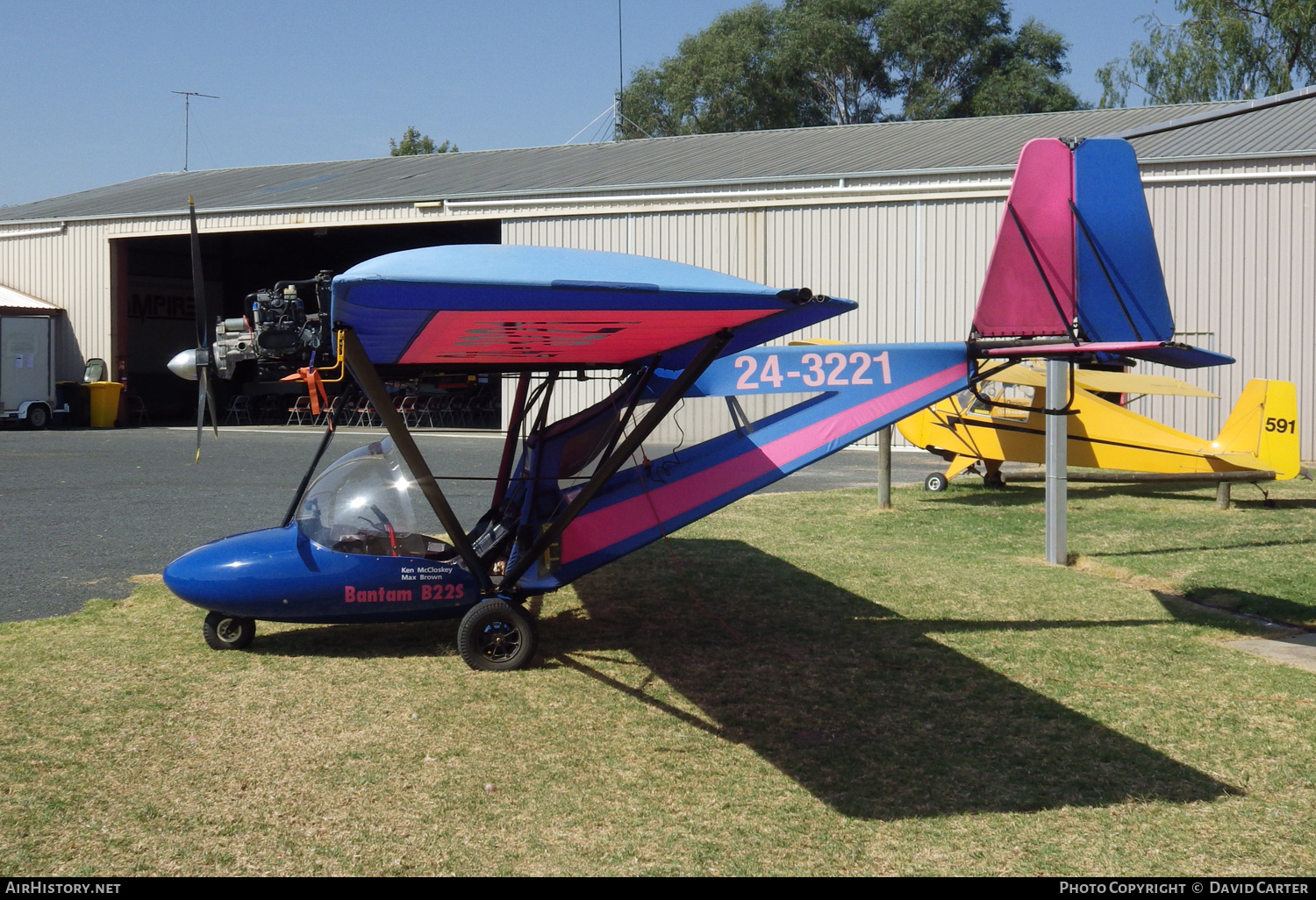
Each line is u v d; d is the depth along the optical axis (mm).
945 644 5711
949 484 12820
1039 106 44875
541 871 3121
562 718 4449
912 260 17234
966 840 3363
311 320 4887
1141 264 5148
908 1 46094
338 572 5141
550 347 4723
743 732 4316
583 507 5367
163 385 28203
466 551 5203
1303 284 15125
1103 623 6203
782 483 13234
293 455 15828
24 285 24078
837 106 48562
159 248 27859
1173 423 15891
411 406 24047
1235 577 7348
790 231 17953
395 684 4867
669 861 3195
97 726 4211
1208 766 3992
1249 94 32094
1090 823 3498
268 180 26406
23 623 5773
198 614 6043
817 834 3395
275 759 3930
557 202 19375
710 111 47500
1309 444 15258
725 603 6660
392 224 20500
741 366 5879
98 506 10227
